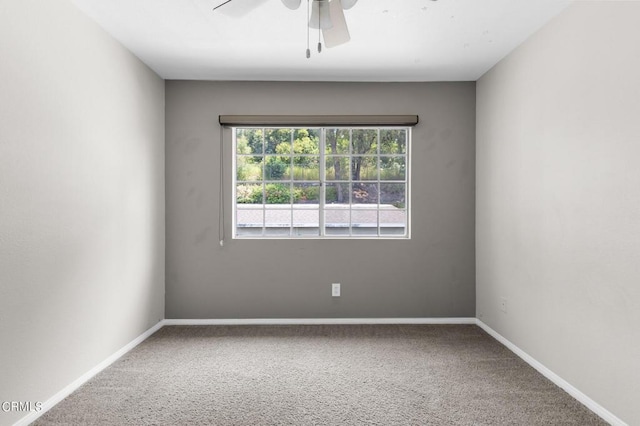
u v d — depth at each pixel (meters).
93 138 2.98
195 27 3.09
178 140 4.30
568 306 2.74
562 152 2.81
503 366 3.20
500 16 2.90
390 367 3.18
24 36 2.28
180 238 4.31
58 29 2.57
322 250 4.34
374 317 4.36
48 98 2.48
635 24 2.16
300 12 2.84
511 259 3.56
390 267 4.36
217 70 4.02
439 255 4.36
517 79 3.43
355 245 4.34
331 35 2.41
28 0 2.31
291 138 4.41
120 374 3.03
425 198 4.36
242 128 4.37
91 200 2.96
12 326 2.21
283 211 4.42
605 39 2.39
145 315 3.87
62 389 2.63
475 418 2.41
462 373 3.06
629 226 2.20
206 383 2.89
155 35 3.22
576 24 2.65
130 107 3.55
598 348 2.45
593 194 2.49
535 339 3.16
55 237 2.56
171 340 3.82
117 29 3.12
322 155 4.41
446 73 4.12
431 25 3.05
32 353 2.36
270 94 4.32
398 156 4.43
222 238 4.32
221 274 4.32
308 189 4.42
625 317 2.23
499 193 3.79
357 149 4.41
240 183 4.41
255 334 3.99
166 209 4.30
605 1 2.39
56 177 2.56
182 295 4.31
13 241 2.21
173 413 2.46
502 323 3.74
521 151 3.38
